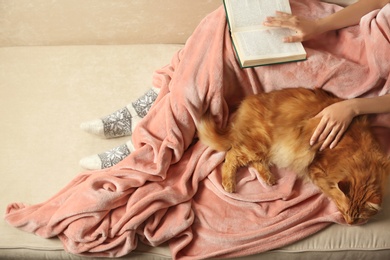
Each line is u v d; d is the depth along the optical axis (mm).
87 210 1755
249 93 1971
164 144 1842
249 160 1892
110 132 1996
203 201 1849
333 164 1816
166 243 1795
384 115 1877
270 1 1925
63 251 1786
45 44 2305
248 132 1887
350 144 1809
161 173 1829
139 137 1894
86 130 1984
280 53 1848
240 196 1830
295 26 1870
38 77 2164
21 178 1902
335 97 1904
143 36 2291
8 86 2133
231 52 1880
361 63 1903
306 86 1916
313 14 1992
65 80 2158
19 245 1778
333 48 1952
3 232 1793
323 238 1790
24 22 2230
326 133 1804
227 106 1951
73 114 2064
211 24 1926
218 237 1766
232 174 1863
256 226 1786
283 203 1828
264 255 1795
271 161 1911
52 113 2064
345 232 1794
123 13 2215
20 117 2049
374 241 1783
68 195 1828
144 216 1752
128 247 1752
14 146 1975
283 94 1896
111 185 1811
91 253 1773
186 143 1906
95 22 2238
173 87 1905
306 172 1878
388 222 1807
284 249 1785
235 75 1924
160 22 2248
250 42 1859
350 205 1746
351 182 1759
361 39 1897
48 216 1793
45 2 2174
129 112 2023
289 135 1850
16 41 2291
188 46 1951
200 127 1874
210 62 1879
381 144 1904
